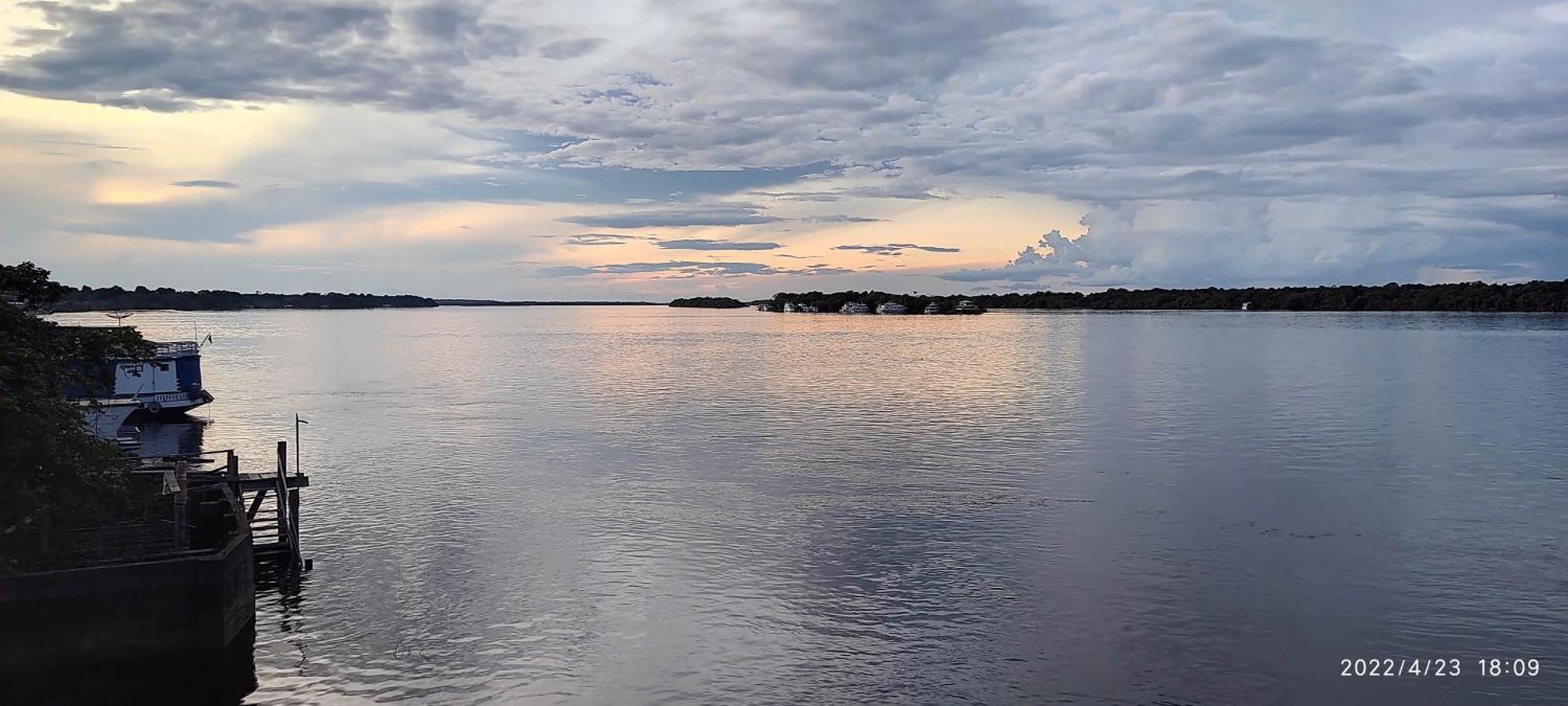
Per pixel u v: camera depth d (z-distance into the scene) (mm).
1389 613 28547
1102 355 142875
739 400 82062
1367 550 34625
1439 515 39625
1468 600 29594
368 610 28922
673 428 64812
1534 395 84188
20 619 23625
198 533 33188
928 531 37125
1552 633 27141
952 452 54719
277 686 23984
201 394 71688
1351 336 197250
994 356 140500
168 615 24641
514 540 36125
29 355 28672
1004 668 25000
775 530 37281
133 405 57938
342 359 140625
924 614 28625
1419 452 54531
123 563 25516
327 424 67750
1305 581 31266
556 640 26750
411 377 108750
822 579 31609
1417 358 129125
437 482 46625
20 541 26016
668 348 172875
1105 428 64250
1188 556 33875
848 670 24922
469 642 26594
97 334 34906
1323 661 25391
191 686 23922
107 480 30203
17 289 33094
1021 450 55188
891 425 65688
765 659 25547
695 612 28812
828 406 77625
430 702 23203
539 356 147625
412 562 33469
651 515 39906
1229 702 23203
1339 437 60094
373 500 42844
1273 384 94188
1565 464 51031
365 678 24438
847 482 46344
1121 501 42000
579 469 50000
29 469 27297
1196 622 27922
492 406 78250
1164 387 92250
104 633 24250
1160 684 24141
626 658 25625
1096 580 31391
